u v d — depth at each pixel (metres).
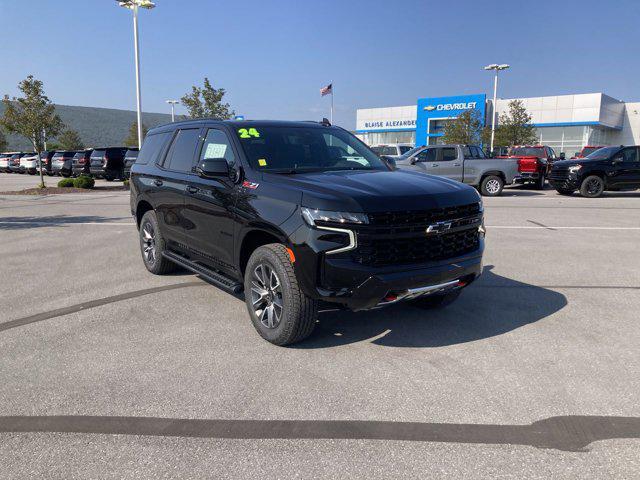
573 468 2.58
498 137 44.12
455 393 3.37
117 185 26.16
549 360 3.87
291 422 3.03
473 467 2.59
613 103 50.19
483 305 5.22
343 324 4.67
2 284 6.16
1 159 43.78
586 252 7.89
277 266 3.99
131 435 2.91
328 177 4.25
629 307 5.15
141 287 5.99
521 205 15.08
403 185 4.06
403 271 3.75
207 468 2.61
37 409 3.20
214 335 4.45
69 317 4.93
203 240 5.11
